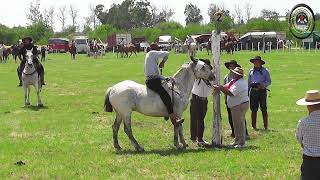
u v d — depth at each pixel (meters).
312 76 39.38
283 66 49.34
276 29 112.31
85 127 18.45
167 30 135.12
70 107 24.23
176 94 14.17
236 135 14.83
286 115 21.38
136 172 11.88
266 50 84.12
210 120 20.16
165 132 17.36
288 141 15.78
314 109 8.59
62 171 11.99
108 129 18.00
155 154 13.77
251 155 13.43
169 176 11.48
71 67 54.44
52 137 16.55
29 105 24.61
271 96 27.95
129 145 15.24
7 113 22.14
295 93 29.30
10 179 11.41
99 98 28.00
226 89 14.41
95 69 50.81
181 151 14.23
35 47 24.36
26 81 24.12
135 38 112.50
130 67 52.44
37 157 13.56
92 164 12.71
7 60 71.06
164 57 14.13
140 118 20.08
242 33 114.06
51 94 30.00
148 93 14.02
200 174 11.60
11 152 14.20
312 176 8.55
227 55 67.19
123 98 13.99
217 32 14.62
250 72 17.97
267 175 11.46
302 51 78.00
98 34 136.75
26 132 17.50
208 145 15.05
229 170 11.86
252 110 17.91
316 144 8.52
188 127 18.48
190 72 14.38
